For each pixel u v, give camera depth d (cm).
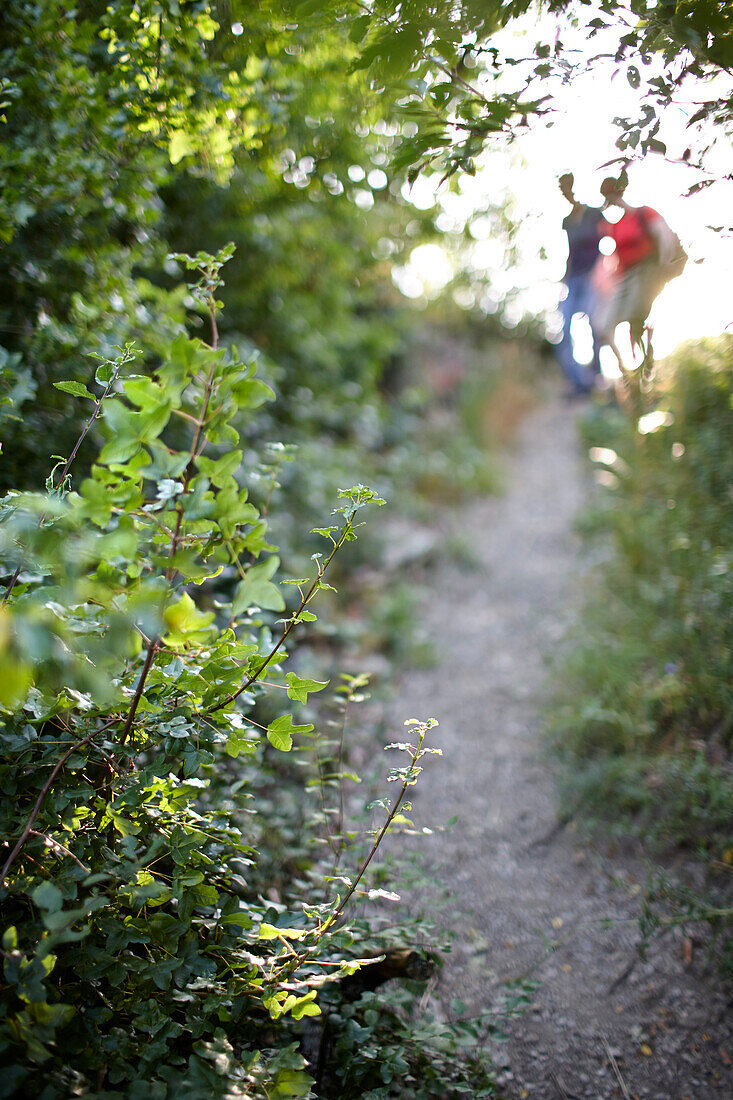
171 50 223
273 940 167
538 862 287
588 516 511
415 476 702
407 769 174
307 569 450
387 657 451
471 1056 201
